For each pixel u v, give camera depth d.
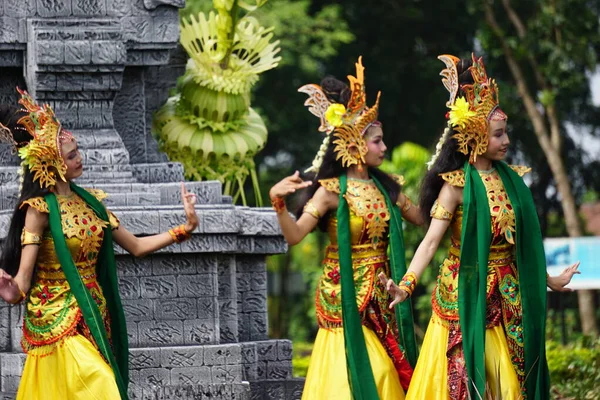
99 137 12.85
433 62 33.50
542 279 9.98
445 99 33.75
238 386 11.80
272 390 12.92
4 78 13.60
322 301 10.26
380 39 33.81
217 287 12.41
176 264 12.28
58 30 12.65
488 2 30.38
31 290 9.97
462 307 9.73
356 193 10.16
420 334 26.94
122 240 10.41
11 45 13.14
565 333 25.45
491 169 10.12
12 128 9.98
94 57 12.67
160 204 12.67
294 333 35.75
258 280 13.83
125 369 10.29
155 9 13.54
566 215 29.61
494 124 9.92
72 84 12.77
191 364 12.10
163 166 13.56
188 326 12.30
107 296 10.24
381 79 33.50
